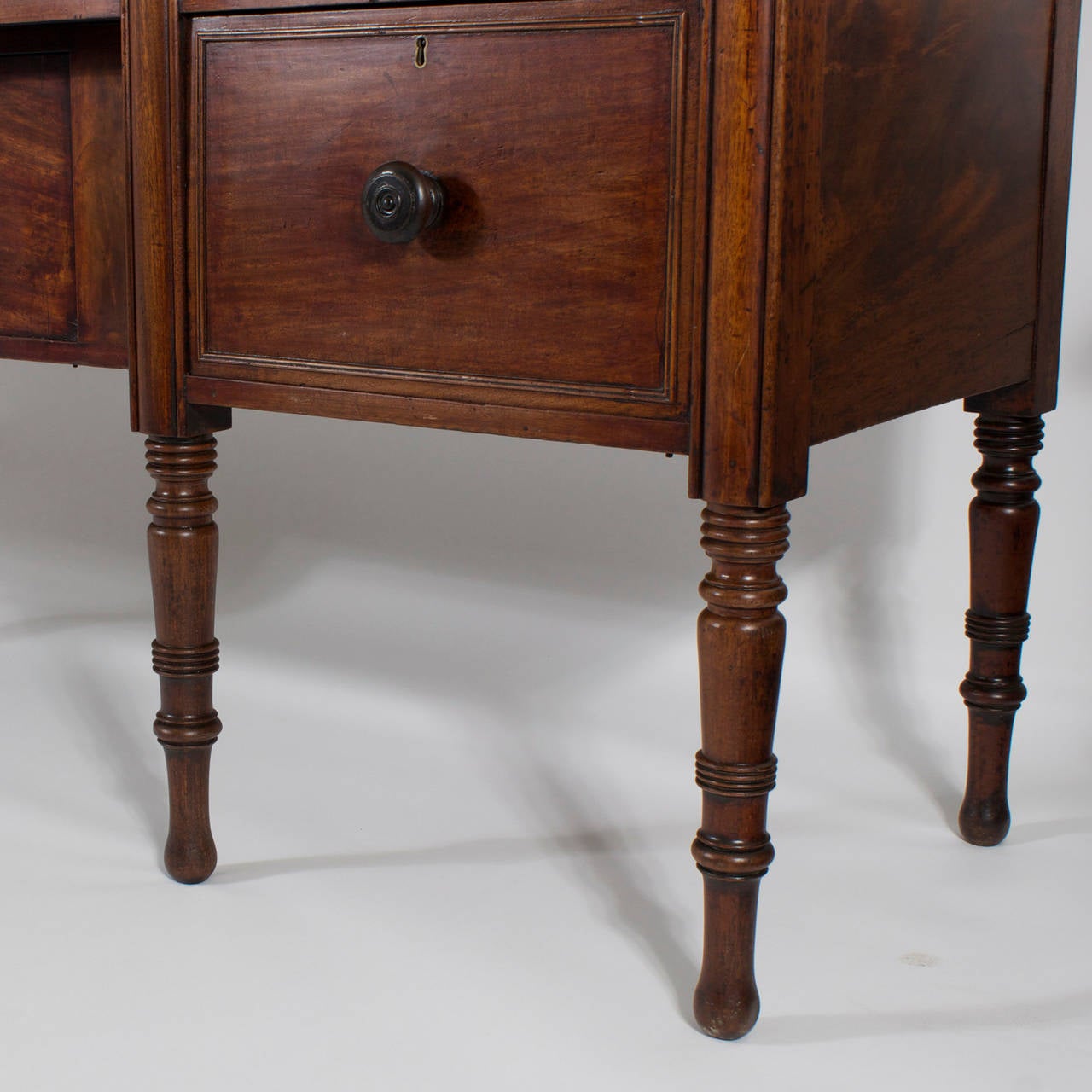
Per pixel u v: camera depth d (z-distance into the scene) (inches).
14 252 53.3
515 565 84.9
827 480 77.5
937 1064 45.2
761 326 38.7
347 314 45.6
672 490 80.5
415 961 50.7
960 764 68.1
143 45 46.9
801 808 63.4
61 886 55.7
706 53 38.2
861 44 40.7
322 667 78.9
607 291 41.3
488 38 41.8
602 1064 45.0
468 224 43.0
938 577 76.3
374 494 87.8
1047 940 52.5
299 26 44.6
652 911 54.3
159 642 53.6
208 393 48.8
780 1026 47.1
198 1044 45.8
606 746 69.9
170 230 48.1
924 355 47.0
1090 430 72.3
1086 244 70.7
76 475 96.6
